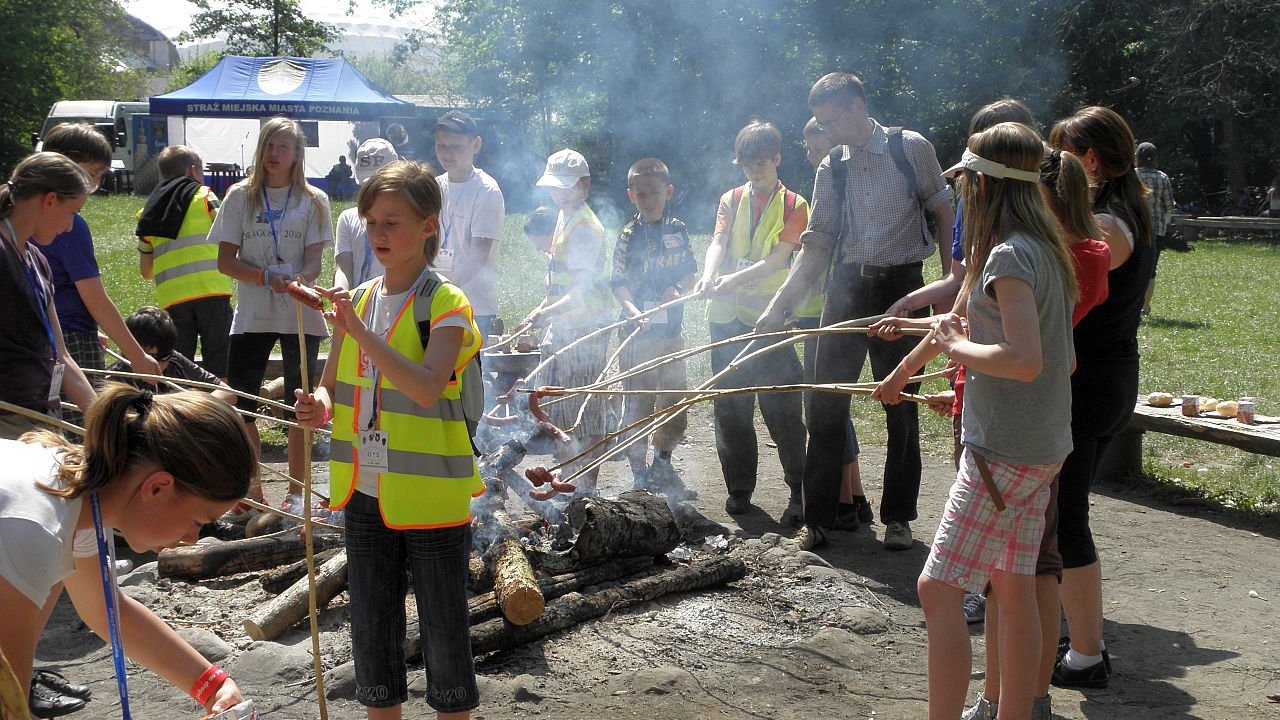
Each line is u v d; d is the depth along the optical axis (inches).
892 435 216.7
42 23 1723.7
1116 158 152.3
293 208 228.5
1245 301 619.2
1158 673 164.4
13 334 144.2
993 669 143.2
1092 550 155.4
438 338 118.0
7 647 79.9
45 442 87.6
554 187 236.1
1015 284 123.4
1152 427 266.8
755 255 231.8
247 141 1202.6
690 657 164.1
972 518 129.9
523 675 155.6
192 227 255.8
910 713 149.1
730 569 190.5
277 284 223.3
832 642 168.2
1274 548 226.7
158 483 82.8
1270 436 240.4
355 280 229.8
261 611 167.3
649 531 186.1
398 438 119.3
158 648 97.3
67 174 147.9
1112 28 1241.4
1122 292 150.6
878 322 168.4
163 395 86.7
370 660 123.8
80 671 157.6
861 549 219.6
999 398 128.3
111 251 693.9
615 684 154.6
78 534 90.2
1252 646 175.0
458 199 228.8
